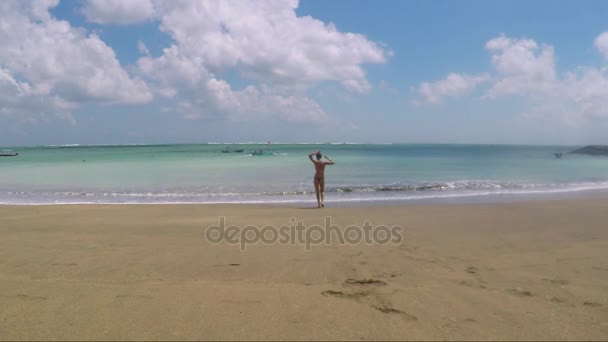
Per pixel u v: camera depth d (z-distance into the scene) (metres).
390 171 25.62
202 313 3.40
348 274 4.67
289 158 47.41
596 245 6.21
